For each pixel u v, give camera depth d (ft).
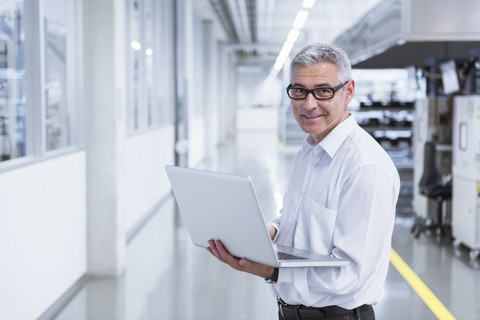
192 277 18.21
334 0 38.27
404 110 37.70
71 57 17.34
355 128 5.95
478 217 20.67
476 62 23.03
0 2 12.28
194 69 53.47
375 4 23.09
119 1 18.12
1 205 11.69
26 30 13.62
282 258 5.40
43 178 14.17
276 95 123.24
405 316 14.96
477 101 20.45
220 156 59.21
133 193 24.77
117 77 17.97
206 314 14.93
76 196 16.99
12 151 12.98
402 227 26.61
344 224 5.65
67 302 15.74
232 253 5.73
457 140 22.25
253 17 60.59
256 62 120.47
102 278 17.99
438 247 22.74
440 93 25.72
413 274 18.90
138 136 25.89
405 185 33.78
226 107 92.79
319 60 5.66
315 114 5.74
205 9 54.49
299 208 6.25
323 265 5.31
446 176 25.70
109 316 14.70
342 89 5.77
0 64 12.32
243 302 15.90
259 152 63.31
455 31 18.16
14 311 12.44
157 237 23.94
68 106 17.10
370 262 5.66
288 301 6.13
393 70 37.91
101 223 18.13
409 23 18.17
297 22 43.68
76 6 17.52
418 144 26.43
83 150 17.66
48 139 15.34
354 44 28.55
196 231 6.04
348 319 5.91
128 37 24.82
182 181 5.81
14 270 12.39
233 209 5.24
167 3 37.04
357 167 5.63
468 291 17.11
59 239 15.47
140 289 16.96
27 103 13.76
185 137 38.93
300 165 6.53
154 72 32.04
